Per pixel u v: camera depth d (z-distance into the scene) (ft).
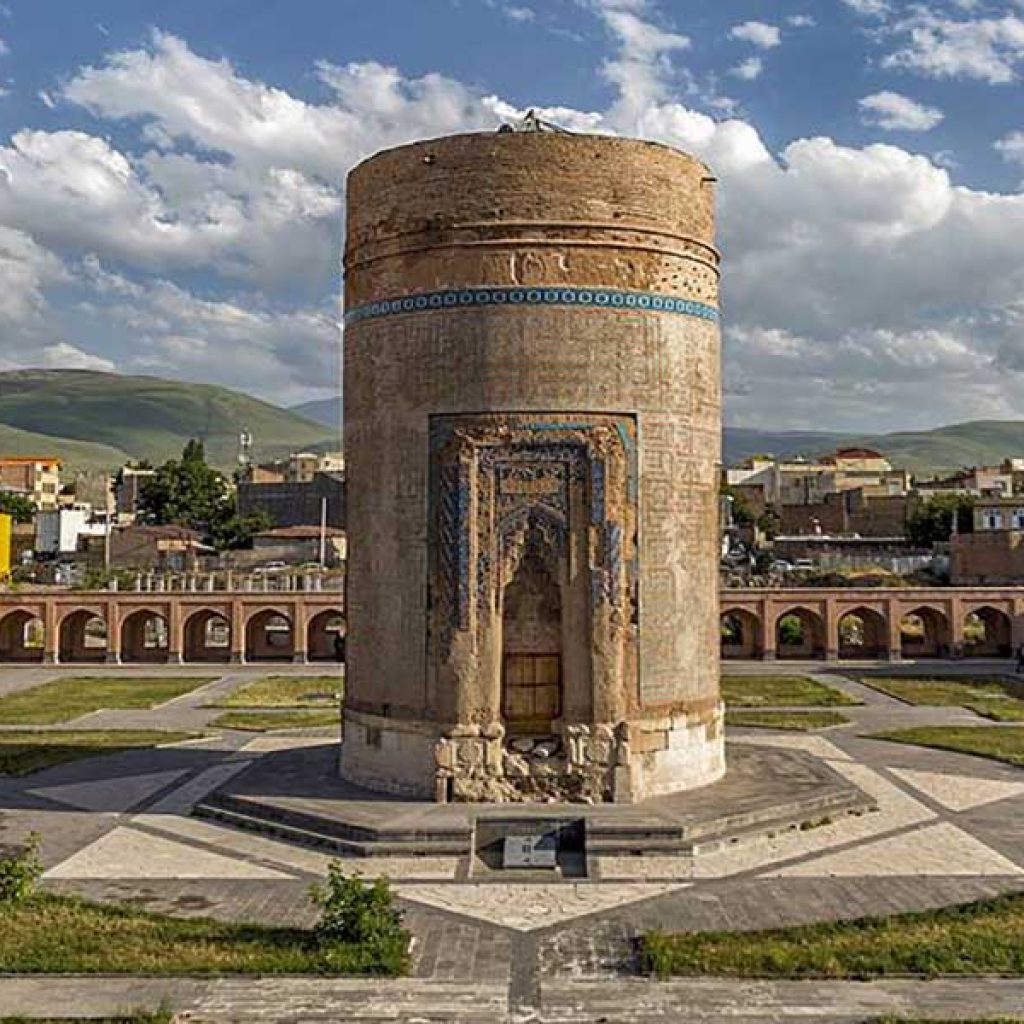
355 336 75.20
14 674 177.88
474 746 68.08
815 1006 42.06
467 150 70.28
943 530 328.49
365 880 57.93
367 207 74.18
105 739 105.70
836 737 104.63
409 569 70.64
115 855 62.75
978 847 63.77
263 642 201.36
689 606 72.13
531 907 53.93
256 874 59.11
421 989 43.96
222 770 87.45
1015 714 124.77
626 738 67.97
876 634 200.95
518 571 70.08
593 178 70.13
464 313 69.87
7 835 67.21
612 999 42.93
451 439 69.51
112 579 246.47
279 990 43.70
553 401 69.10
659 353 71.15
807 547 334.65
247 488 373.81
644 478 70.18
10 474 458.09
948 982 44.29
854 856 61.93
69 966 45.27
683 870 59.41
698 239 74.02
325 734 108.27
